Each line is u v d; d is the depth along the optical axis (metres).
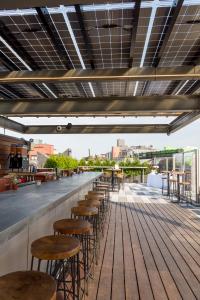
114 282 2.89
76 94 6.51
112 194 10.76
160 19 3.21
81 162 16.22
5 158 7.83
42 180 4.46
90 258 3.43
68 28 3.42
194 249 4.03
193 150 8.76
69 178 5.44
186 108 6.49
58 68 4.68
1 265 1.87
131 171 16.52
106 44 3.83
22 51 4.04
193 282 2.93
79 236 2.81
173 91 6.16
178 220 5.99
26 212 1.76
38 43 3.82
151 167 16.48
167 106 6.55
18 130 10.18
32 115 7.75
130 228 5.23
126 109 6.71
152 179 14.23
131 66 4.52
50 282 1.31
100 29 3.42
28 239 2.40
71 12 3.07
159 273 3.15
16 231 1.47
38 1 2.30
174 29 3.43
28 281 1.32
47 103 7.00
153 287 2.79
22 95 6.68
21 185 3.62
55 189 3.15
